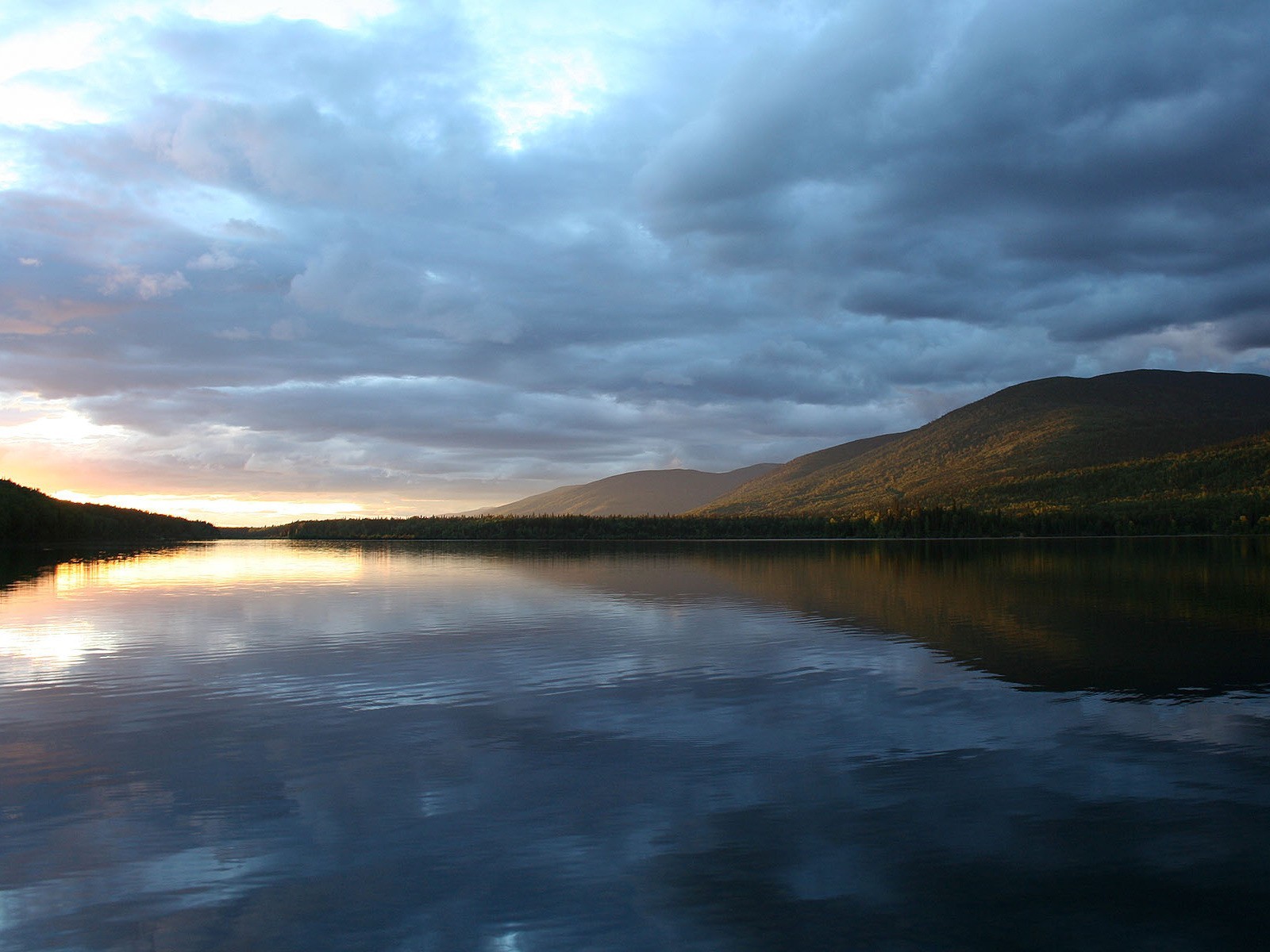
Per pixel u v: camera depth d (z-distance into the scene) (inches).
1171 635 1462.8
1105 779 710.5
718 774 729.6
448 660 1268.5
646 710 949.8
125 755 797.9
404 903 513.3
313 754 797.2
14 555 5083.7
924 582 2684.5
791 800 666.2
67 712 961.5
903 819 629.3
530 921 491.5
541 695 1028.5
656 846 585.3
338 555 5669.3
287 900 517.7
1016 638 1446.9
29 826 629.3
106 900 518.6
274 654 1332.4
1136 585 2484.0
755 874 545.3
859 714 927.0
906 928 482.6
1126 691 1029.8
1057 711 936.3
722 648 1354.6
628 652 1325.0
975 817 631.8
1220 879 535.2
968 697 1003.9
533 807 657.6
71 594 2433.6
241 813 650.8
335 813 648.4
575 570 3565.5
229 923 492.1
